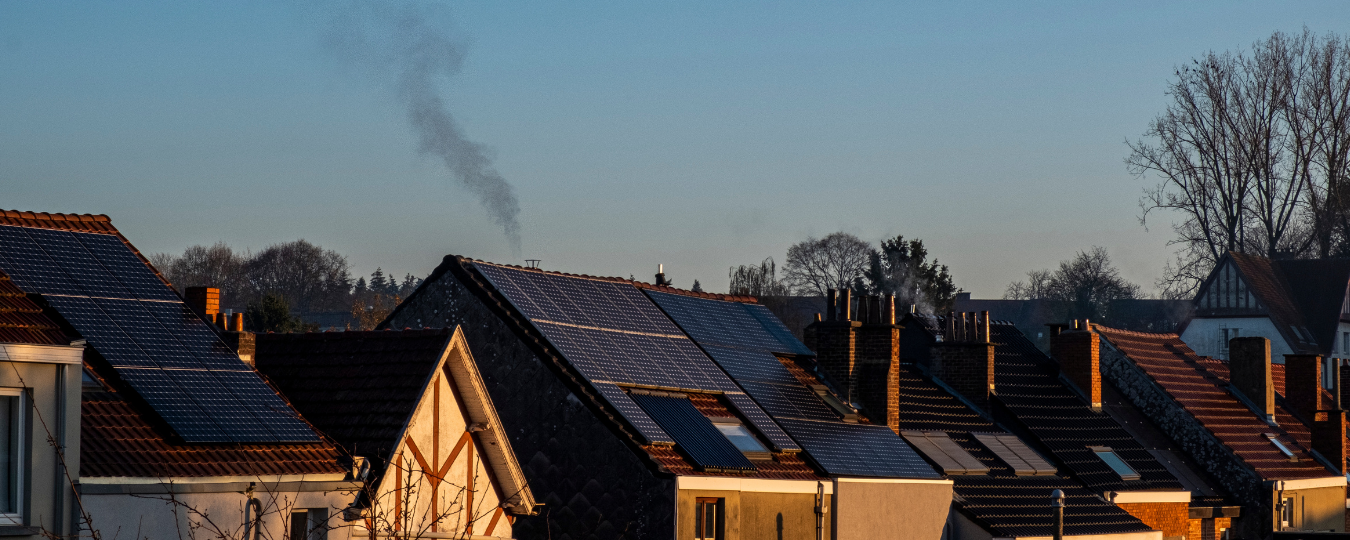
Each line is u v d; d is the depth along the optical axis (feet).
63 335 113.80
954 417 245.04
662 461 160.97
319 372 147.43
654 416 170.19
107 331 130.72
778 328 230.48
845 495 184.85
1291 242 562.66
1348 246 546.67
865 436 206.80
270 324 410.93
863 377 220.64
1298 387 348.18
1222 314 543.80
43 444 108.88
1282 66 495.82
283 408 134.10
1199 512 269.64
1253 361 323.98
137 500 114.83
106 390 124.47
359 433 136.36
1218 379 327.47
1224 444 287.28
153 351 131.85
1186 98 503.61
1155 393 295.07
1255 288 535.19
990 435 242.99
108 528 112.88
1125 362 298.15
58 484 109.50
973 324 257.96
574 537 161.58
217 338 140.26
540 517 163.22
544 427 165.48
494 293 173.68
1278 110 496.64
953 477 217.97
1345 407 392.47
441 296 175.11
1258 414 320.70
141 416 123.44
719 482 164.96
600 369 172.35
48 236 139.13
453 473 141.49
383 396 140.26
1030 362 288.10
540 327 171.73
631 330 190.49
